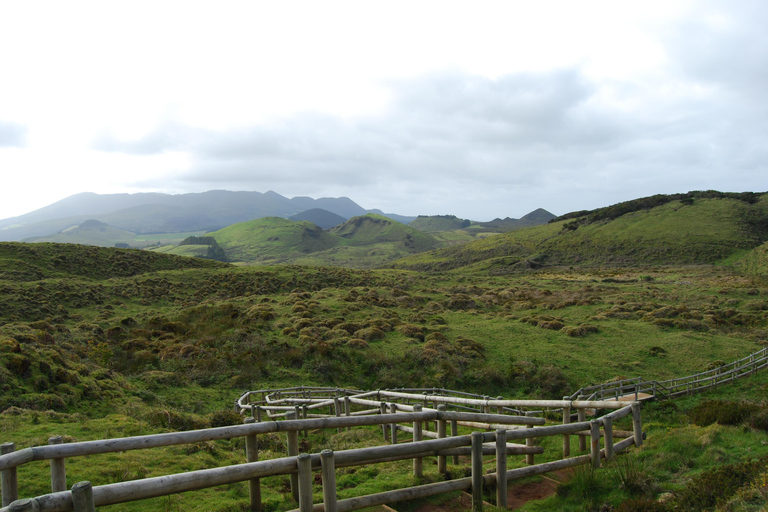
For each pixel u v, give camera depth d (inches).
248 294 2124.8
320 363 1032.2
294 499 234.1
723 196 5103.3
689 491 229.9
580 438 347.3
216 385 900.6
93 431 410.6
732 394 850.1
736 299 1872.5
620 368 1077.8
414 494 221.1
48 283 1882.4
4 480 160.2
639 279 2918.3
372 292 2036.2
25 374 585.0
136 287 2055.9
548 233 5605.3
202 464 327.3
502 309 1957.4
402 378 1015.0
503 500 239.5
